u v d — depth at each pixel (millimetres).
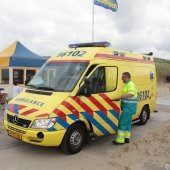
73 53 7863
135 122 10430
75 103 6848
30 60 17391
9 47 18125
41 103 6707
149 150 7480
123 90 8070
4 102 13539
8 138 8062
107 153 7145
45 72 7789
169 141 8383
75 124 6926
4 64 16781
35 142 6449
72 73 7293
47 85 7297
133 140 8445
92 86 7371
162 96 22672
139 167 6258
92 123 7320
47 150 7148
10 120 6938
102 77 7691
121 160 6672
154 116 12703
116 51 8438
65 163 6359
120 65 8477
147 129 9961
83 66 7332
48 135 6328
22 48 18109
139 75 9727
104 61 7816
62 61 7770
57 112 6477
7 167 6051
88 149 7414
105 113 7680
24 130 6500
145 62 10273
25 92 7469
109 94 7816
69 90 6922
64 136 6691
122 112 7902
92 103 7289
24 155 6781
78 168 6098
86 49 7848
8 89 16875
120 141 7914
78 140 7070
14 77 16875
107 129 7797
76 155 6902
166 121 11578
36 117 6379
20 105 6910
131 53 9344
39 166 6148
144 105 10375
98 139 8383
